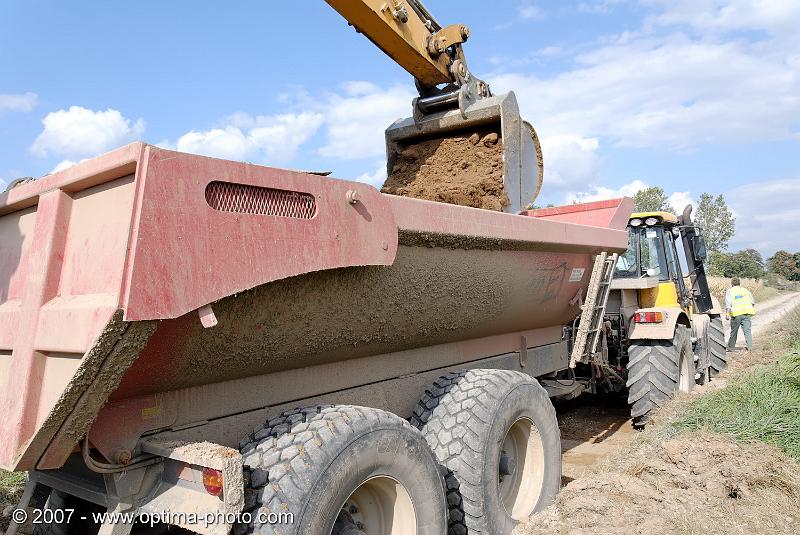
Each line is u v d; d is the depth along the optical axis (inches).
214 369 86.9
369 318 107.3
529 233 144.9
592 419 264.8
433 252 115.6
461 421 120.0
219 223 73.9
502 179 185.9
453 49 212.1
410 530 97.1
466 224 121.5
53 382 72.1
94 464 75.0
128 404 80.1
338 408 93.3
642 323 230.2
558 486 144.0
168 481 81.4
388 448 92.5
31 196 85.0
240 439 94.0
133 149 68.1
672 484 144.7
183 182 70.2
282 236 81.7
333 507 82.6
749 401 190.2
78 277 74.7
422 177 199.9
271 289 84.5
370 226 96.3
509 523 124.8
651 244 267.4
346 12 175.3
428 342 133.6
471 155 195.6
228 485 71.4
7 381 77.4
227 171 75.1
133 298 64.3
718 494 136.9
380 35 185.0
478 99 208.2
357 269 98.0
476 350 153.9
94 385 67.7
